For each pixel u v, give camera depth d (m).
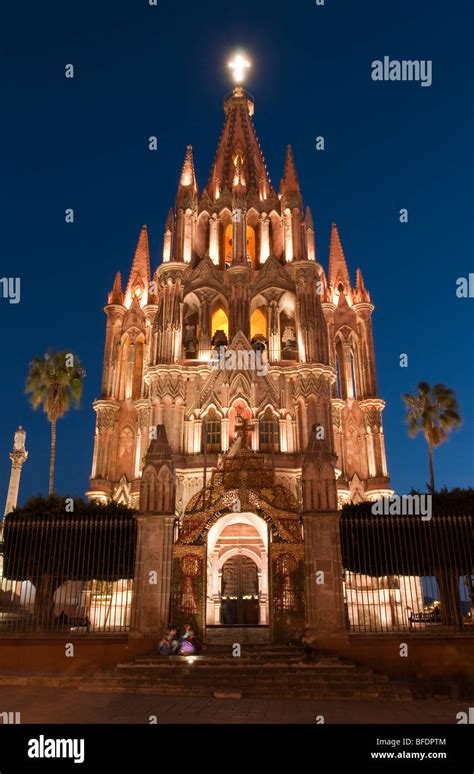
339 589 22.91
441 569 24.62
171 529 24.25
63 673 21.78
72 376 46.88
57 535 24.75
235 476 25.55
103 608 35.31
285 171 62.78
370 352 59.62
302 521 24.48
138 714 15.93
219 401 50.59
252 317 59.56
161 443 25.81
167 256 56.44
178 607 23.48
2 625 25.08
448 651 21.78
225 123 71.88
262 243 60.59
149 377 51.31
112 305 60.38
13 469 58.00
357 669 20.56
